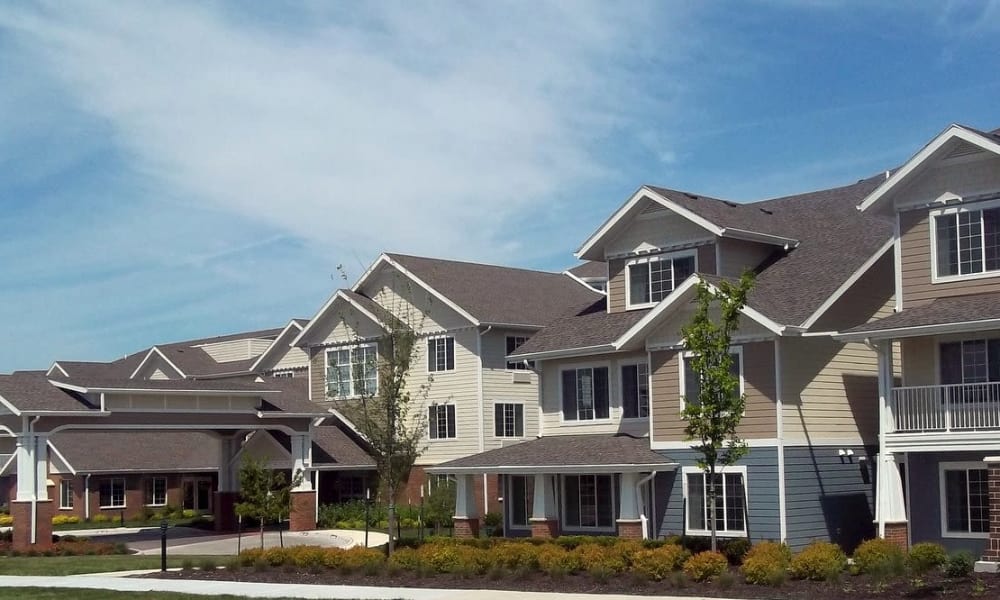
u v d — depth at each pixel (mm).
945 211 28688
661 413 32969
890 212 29906
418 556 28703
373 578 27875
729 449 26625
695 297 31391
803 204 38156
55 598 24859
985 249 28016
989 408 27422
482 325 47688
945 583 21688
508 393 48906
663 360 33062
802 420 30797
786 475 30188
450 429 48875
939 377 28594
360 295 52500
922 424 28125
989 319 25719
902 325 27312
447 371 49156
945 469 28297
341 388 52344
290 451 48500
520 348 37969
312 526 47344
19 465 40406
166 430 43906
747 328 31016
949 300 28297
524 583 25922
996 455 27547
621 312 36531
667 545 27453
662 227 35438
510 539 33969
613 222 36000
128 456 60625
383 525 47094
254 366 65062
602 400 36062
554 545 29609
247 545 42031
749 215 35844
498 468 34438
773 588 23188
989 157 28000
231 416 45625
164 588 26766
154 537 47562
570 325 37781
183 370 70750
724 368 26031
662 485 32781
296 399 48281
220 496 49812
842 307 31469
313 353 53844
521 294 52125
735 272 34219
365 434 32438
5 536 42750
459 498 36531
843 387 32094
